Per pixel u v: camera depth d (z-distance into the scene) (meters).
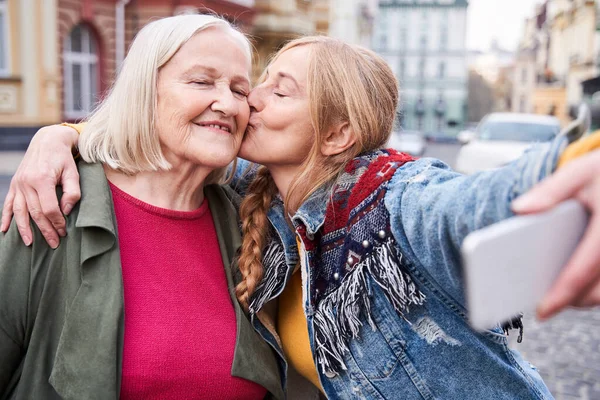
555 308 0.62
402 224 1.21
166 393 1.31
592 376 3.90
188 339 1.35
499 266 0.58
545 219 0.61
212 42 1.41
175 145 1.41
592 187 0.63
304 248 1.40
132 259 1.39
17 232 1.30
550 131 9.95
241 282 1.46
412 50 60.91
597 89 20.22
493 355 1.34
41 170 1.32
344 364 1.37
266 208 1.53
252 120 1.48
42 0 14.05
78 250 1.29
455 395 1.33
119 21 15.97
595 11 25.12
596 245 0.61
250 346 1.42
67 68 15.41
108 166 1.47
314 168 1.42
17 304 1.28
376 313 1.33
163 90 1.39
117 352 1.25
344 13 25.11
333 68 1.40
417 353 1.32
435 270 1.16
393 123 1.49
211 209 1.59
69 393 1.22
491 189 0.94
